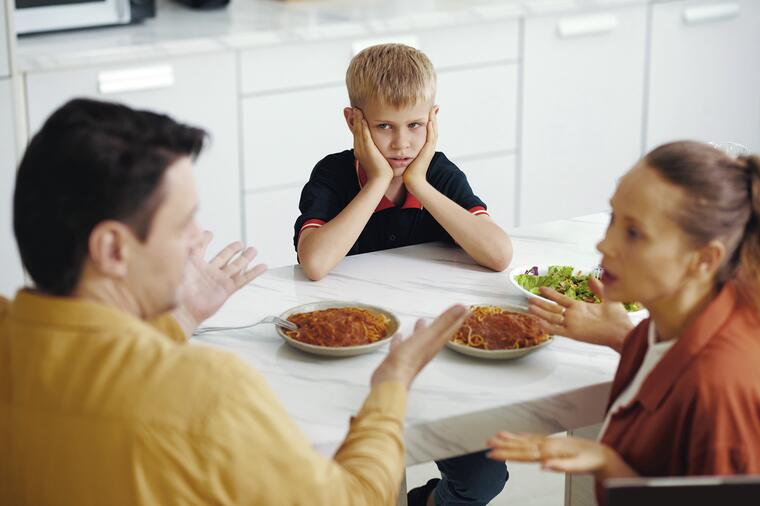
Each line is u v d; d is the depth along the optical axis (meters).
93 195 1.11
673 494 1.06
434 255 2.04
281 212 3.48
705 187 1.23
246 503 1.15
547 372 1.57
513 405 1.48
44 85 3.03
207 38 3.17
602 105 3.89
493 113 3.69
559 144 3.86
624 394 1.40
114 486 1.13
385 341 1.62
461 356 1.62
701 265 1.26
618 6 3.76
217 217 3.38
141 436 1.11
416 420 1.43
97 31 3.25
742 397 1.22
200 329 1.70
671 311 1.31
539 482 2.53
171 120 1.18
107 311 1.15
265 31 3.25
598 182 4.00
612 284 1.32
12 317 1.19
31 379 1.15
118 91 3.12
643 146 4.04
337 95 3.43
